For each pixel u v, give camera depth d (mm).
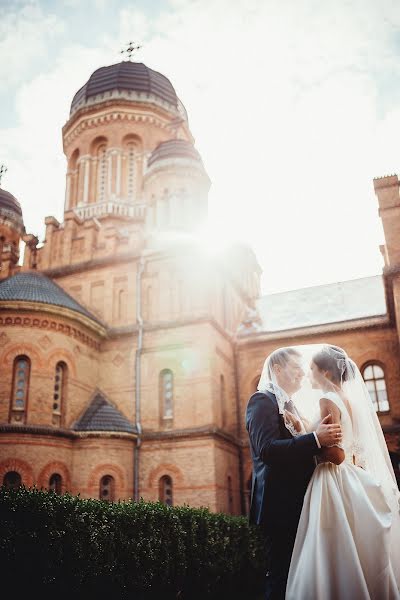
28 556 7285
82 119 34688
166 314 23484
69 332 21422
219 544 11867
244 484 23656
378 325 24828
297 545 3473
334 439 3568
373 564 3352
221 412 22938
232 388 25500
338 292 29375
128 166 33875
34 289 21844
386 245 21656
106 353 23469
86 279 25438
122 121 34312
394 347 24500
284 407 3977
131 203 32531
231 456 22875
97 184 33656
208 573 11234
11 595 7102
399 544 3570
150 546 9164
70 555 7676
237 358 26469
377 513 3533
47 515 7539
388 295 22547
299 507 3627
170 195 29859
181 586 10203
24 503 7457
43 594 7344
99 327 22984
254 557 14312
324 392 4141
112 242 25828
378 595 3287
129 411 22141
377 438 4117
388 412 23641
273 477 3686
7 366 19672
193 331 22516
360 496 3547
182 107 37375
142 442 21188
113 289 24781
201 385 21578
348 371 4227
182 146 31344
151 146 34281
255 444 3740
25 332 20250
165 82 36688
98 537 8164
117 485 19812
